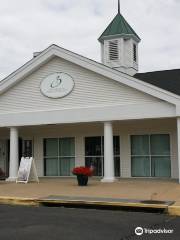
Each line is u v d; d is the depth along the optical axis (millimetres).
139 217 10617
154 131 20219
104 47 24141
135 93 18094
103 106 18578
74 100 19141
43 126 21453
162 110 17531
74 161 21734
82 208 12383
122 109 18234
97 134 21219
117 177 20625
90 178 20484
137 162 20547
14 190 15586
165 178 19797
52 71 19625
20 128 22141
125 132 20766
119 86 18391
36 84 19891
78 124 20672
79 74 19141
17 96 20203
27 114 19922
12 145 20188
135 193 14156
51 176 22078
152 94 17547
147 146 20406
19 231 9016
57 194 14219
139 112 17938
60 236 8508
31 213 11297
